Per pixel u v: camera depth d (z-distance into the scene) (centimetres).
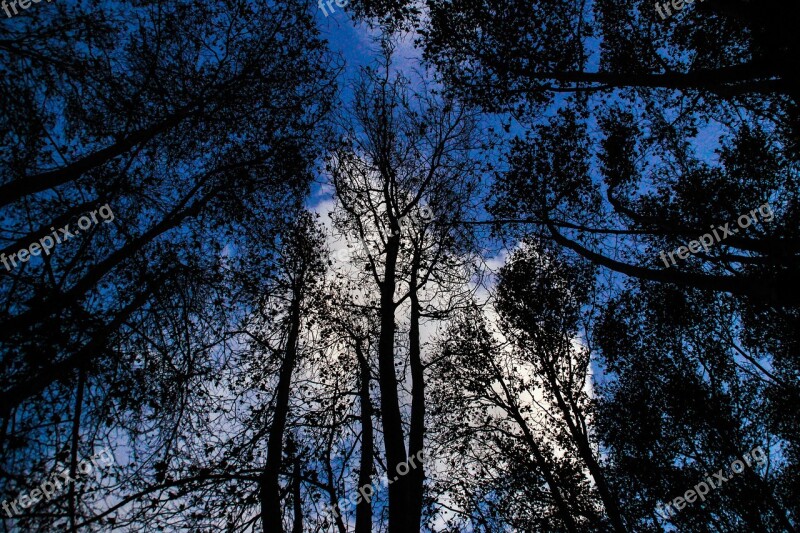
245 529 734
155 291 815
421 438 827
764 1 632
